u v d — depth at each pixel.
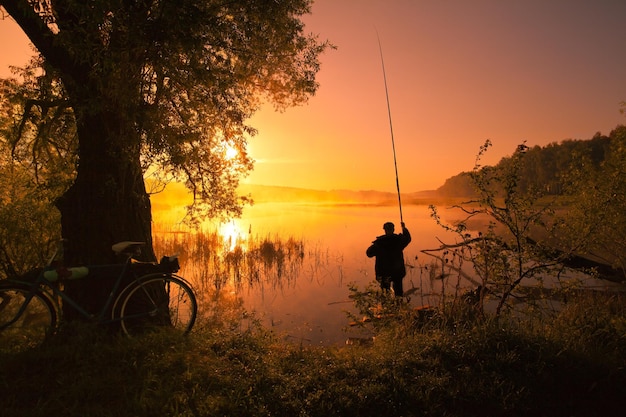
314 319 8.49
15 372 4.02
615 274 10.32
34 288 4.58
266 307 9.41
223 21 5.81
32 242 7.48
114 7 4.20
